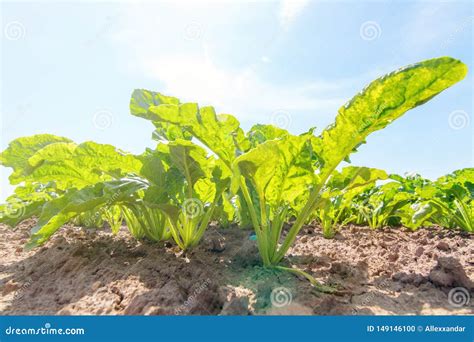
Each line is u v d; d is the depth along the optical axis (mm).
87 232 4652
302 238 4203
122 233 4754
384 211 5637
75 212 2781
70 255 3201
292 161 2637
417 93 2180
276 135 3133
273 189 2756
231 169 2779
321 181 2701
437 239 4652
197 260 2953
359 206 5750
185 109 2531
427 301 2262
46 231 2746
